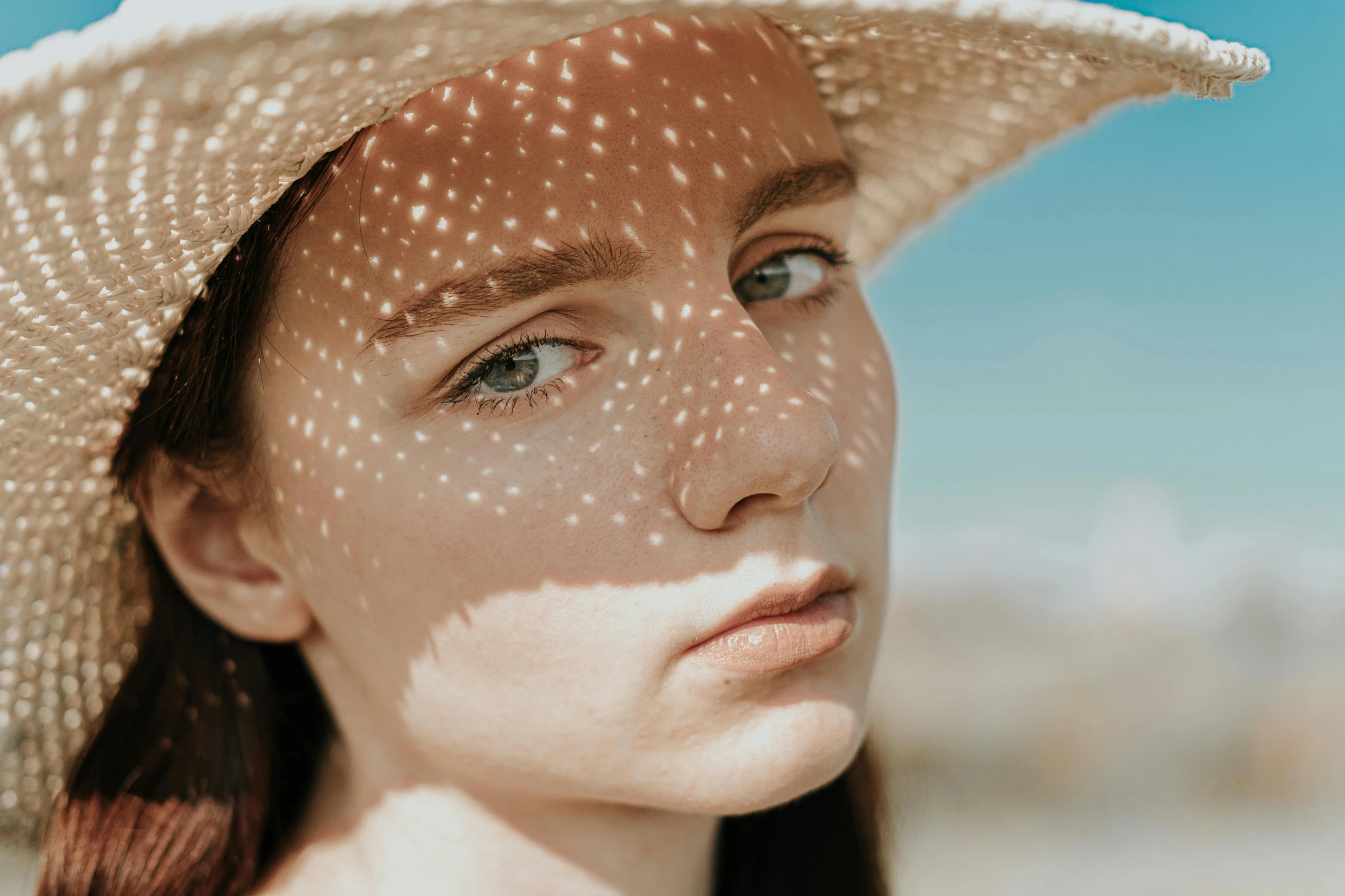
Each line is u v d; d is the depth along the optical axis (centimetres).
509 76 93
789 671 103
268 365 104
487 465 99
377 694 113
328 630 115
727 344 96
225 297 102
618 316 99
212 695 132
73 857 129
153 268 96
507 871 120
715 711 101
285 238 97
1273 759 696
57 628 131
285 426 106
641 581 98
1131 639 865
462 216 92
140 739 132
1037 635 895
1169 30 80
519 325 97
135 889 129
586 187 93
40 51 67
